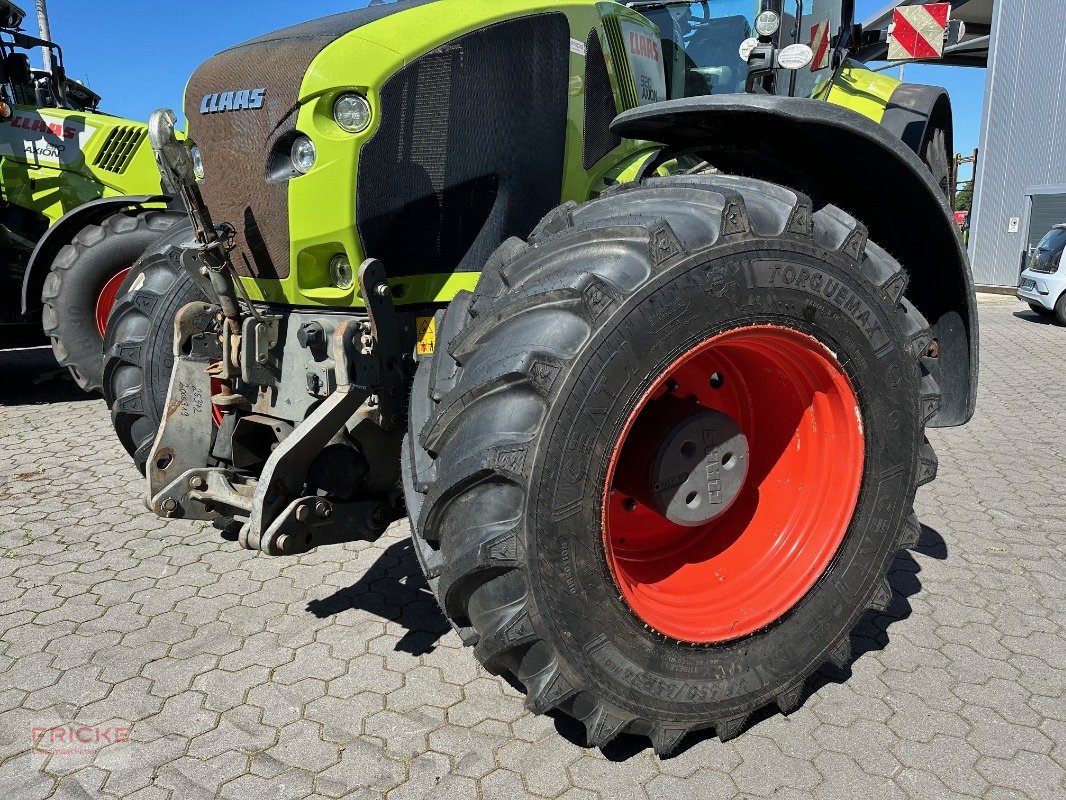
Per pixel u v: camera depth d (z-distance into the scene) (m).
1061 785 2.03
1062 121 13.93
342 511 2.36
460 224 2.54
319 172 2.28
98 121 6.36
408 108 2.35
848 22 5.32
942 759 2.13
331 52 2.25
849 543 2.25
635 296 1.78
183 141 2.48
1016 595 3.01
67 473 4.54
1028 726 2.26
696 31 4.50
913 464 2.31
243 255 2.52
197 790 2.05
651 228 1.81
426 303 2.56
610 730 1.94
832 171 2.63
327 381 2.38
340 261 2.42
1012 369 7.50
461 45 2.42
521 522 1.75
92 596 3.06
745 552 2.36
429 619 2.88
